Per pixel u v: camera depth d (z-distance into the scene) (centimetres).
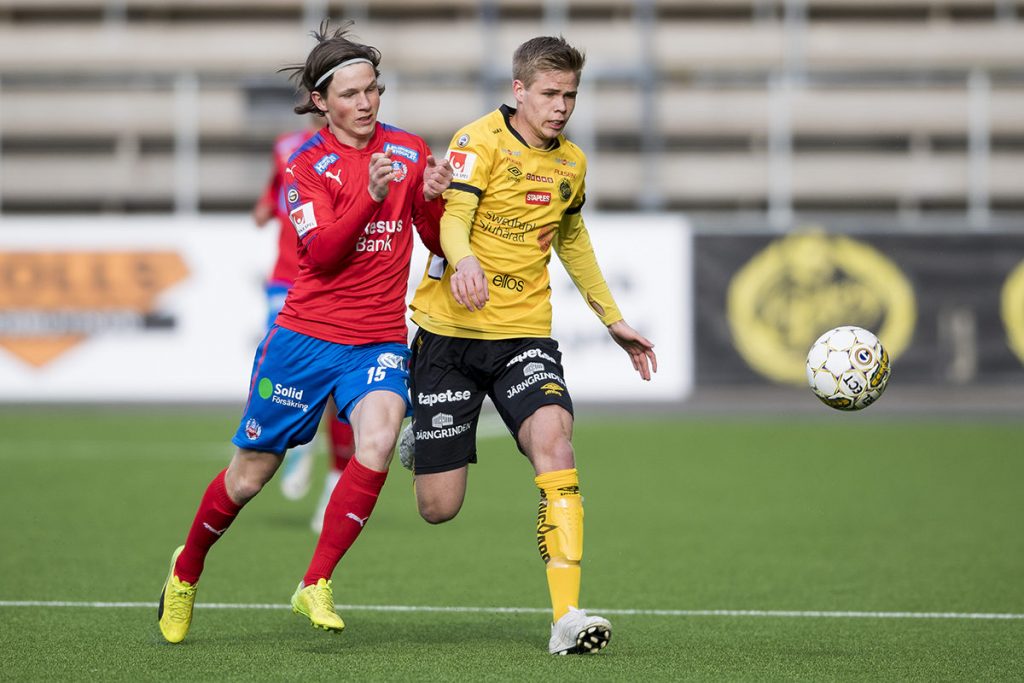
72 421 5241
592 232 5675
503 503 3300
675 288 5675
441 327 1800
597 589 2219
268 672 1588
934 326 5709
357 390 1708
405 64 6906
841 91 6606
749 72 6694
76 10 7019
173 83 6625
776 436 4875
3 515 3052
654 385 5669
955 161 6631
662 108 6600
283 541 2702
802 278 5694
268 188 2997
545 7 6862
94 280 5638
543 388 1753
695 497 3403
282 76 6506
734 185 6625
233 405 5878
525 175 1783
